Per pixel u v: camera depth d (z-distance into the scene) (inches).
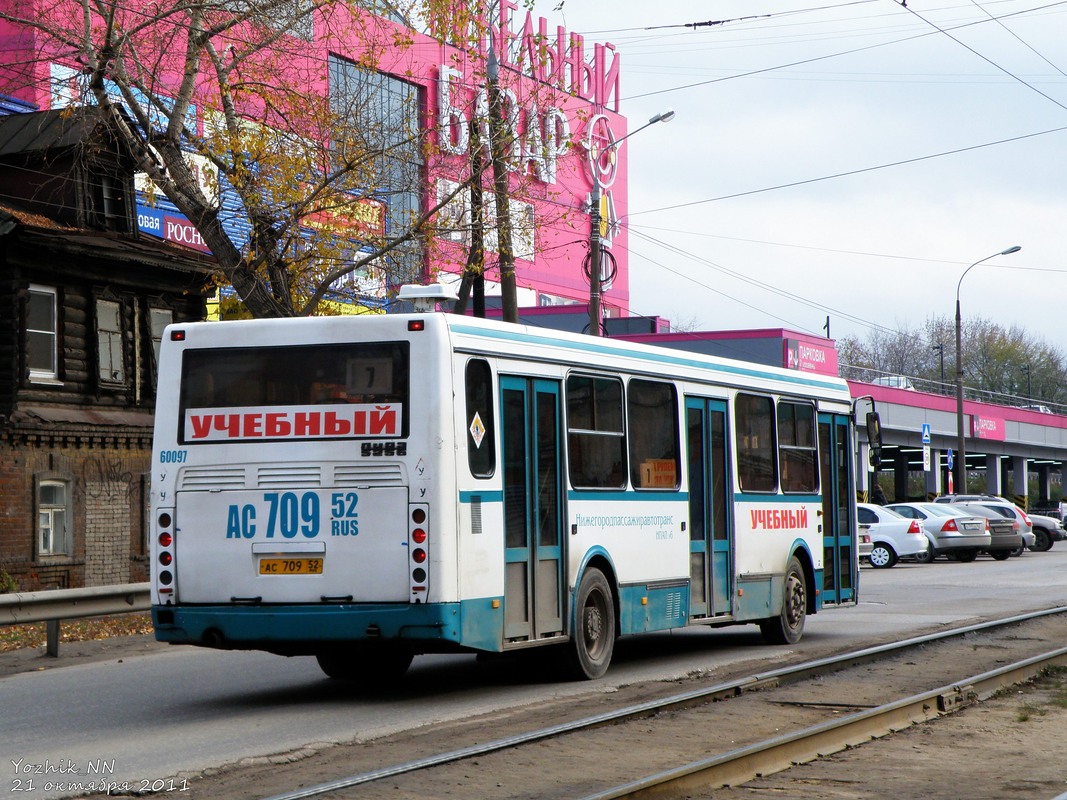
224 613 436.5
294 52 892.6
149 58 943.7
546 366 482.0
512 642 453.4
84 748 366.6
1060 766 342.3
